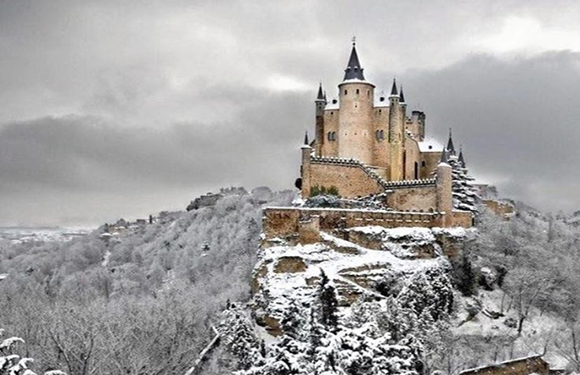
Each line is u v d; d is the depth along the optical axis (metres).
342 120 167.00
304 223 128.38
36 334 89.94
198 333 104.88
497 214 158.50
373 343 45.53
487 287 134.12
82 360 75.62
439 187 140.25
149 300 153.62
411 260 129.62
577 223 195.62
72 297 171.25
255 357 50.38
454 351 98.81
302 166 151.25
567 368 97.44
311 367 44.53
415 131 177.12
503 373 91.75
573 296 133.25
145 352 83.06
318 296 62.91
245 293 158.25
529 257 138.25
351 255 127.69
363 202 149.50
